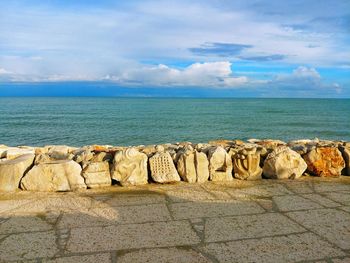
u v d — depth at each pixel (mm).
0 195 5137
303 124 45656
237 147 6578
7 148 6578
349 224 4031
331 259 3191
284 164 6070
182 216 4285
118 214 4355
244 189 5449
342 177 6215
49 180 5367
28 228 3920
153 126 41344
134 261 3170
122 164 5570
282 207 4617
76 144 27125
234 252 3338
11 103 126312
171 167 5770
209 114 66562
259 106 109625
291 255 3271
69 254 3303
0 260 3191
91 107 97000
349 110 83375
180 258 3227
